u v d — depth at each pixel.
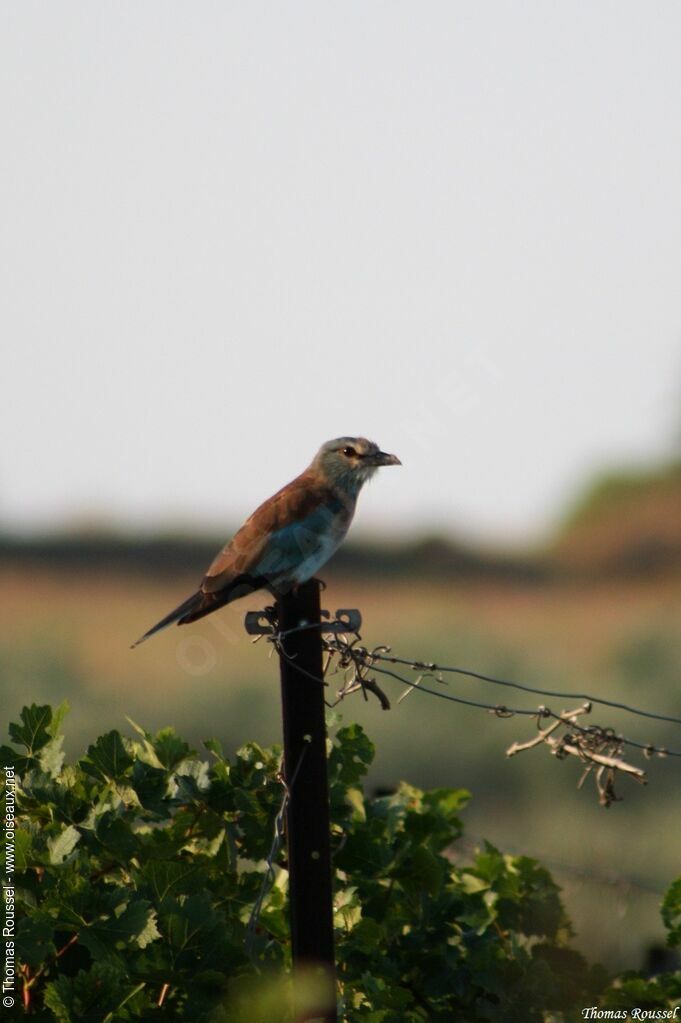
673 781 32.16
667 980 14.49
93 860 13.10
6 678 49.12
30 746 13.75
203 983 12.13
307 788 11.98
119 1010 11.93
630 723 38.72
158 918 12.38
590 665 53.12
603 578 112.00
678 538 117.25
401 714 37.59
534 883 15.35
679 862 24.98
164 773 13.52
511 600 98.50
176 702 43.16
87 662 54.31
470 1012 14.30
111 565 110.81
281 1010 11.51
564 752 13.34
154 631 14.82
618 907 17.33
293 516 15.55
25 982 12.46
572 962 15.02
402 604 94.81
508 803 31.20
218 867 13.55
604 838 26.94
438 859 14.69
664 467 125.81
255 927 12.78
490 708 13.18
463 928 14.64
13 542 114.25
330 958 11.95
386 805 14.96
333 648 12.65
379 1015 12.34
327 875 11.98
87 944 12.00
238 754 13.88
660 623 72.31
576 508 123.94
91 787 13.54
